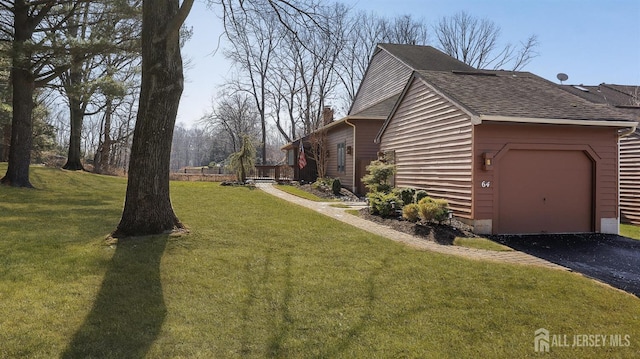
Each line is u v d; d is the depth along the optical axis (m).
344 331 3.50
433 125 10.42
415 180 11.57
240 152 20.50
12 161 12.84
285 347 3.19
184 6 6.03
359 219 9.80
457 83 10.52
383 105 18.39
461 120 9.01
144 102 6.41
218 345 3.18
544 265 5.96
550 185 8.91
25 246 5.57
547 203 8.88
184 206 10.16
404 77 20.03
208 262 5.29
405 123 12.38
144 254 5.41
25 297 3.85
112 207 9.91
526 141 8.70
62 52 11.96
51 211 8.80
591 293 4.56
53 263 4.88
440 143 10.02
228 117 40.97
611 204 9.14
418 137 11.38
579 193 9.07
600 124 8.59
